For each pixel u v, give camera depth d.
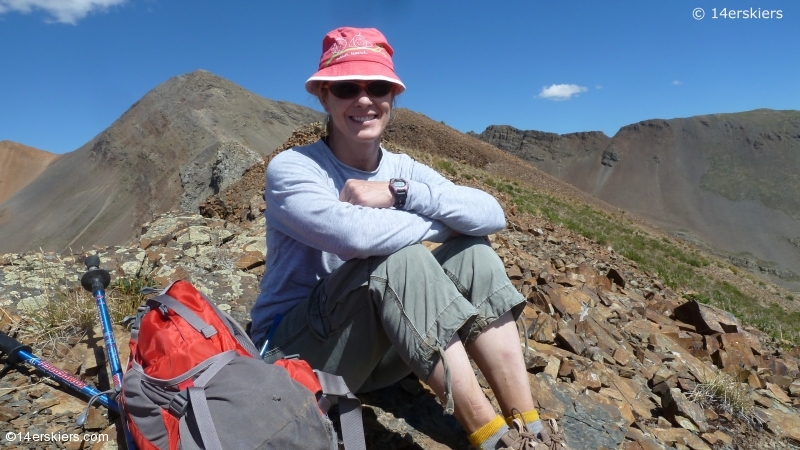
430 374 2.09
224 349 2.06
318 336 2.32
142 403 1.93
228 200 14.57
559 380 3.40
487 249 2.34
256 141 156.62
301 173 2.40
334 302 2.27
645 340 4.51
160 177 140.00
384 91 2.51
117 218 134.38
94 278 2.82
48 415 2.59
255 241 5.07
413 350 2.08
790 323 18.27
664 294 7.93
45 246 131.00
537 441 2.09
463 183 19.53
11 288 3.68
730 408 3.59
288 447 1.75
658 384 3.66
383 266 2.14
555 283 5.20
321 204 2.27
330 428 1.86
